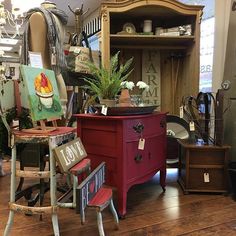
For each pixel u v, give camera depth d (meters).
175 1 2.79
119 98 2.03
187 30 2.95
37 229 1.69
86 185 1.41
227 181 2.27
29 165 1.88
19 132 1.54
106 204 1.52
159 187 2.48
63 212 1.94
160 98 3.36
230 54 2.63
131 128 1.90
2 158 2.88
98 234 1.62
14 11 3.45
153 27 3.26
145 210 1.97
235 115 2.49
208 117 2.40
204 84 3.39
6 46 7.32
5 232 1.52
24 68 1.50
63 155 1.48
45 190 1.95
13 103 1.60
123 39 2.98
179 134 2.95
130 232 1.65
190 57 3.08
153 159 2.18
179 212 1.93
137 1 2.74
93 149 1.97
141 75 3.32
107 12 2.74
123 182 1.84
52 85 1.68
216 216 1.87
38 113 1.50
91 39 4.74
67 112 2.47
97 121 1.93
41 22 2.14
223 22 2.90
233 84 2.54
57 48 2.21
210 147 2.25
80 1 5.01
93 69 2.14
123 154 1.83
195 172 2.29
